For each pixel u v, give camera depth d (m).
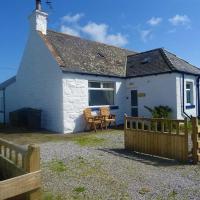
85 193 5.12
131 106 17.25
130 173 6.38
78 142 10.68
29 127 14.78
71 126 13.93
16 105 18.31
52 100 14.45
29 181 3.48
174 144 7.87
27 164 3.62
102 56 17.81
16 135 12.69
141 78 16.59
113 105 16.55
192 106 16.81
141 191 5.21
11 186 3.32
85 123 14.57
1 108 20.19
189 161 7.60
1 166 4.92
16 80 18.30
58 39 16.28
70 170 6.59
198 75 17.42
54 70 14.27
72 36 17.84
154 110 14.90
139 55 19.56
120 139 11.35
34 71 16.11
